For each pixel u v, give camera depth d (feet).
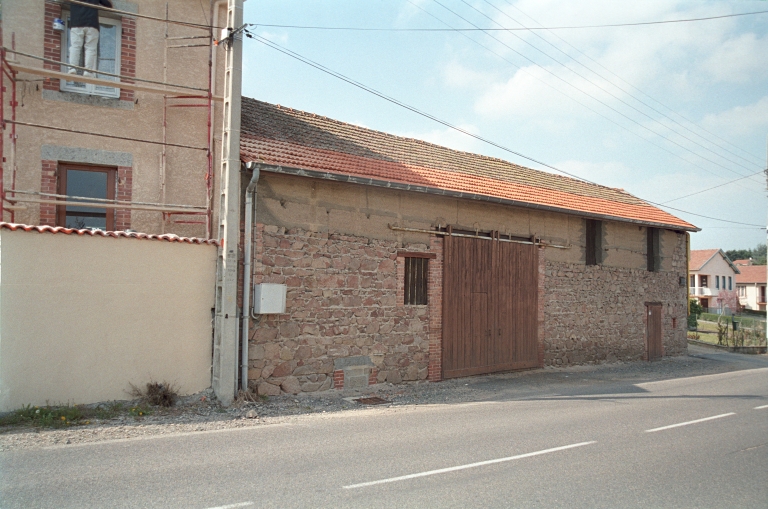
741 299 228.02
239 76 33.22
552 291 53.62
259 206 34.91
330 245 38.06
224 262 32.24
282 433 25.68
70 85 33.65
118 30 35.27
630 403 35.73
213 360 32.58
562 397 38.37
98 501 16.12
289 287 35.94
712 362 65.46
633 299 62.59
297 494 17.13
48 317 27.22
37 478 18.11
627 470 20.63
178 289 31.42
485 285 47.73
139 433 24.82
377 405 34.53
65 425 25.26
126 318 29.55
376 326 40.32
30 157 32.17
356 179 37.60
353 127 50.03
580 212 53.98
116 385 29.17
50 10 33.42
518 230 50.80
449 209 45.47
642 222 61.00
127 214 34.30
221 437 24.56
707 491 18.58
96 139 33.60
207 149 34.91
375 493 17.44
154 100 35.14
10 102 31.78
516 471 20.15
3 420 24.88
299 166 35.40
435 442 24.26
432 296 43.75
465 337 45.98
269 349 34.94
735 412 32.60
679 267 69.21
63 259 27.76
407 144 52.70
